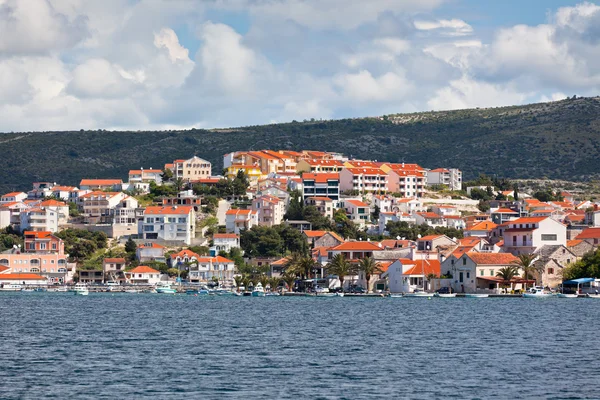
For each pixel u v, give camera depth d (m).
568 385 196.62
